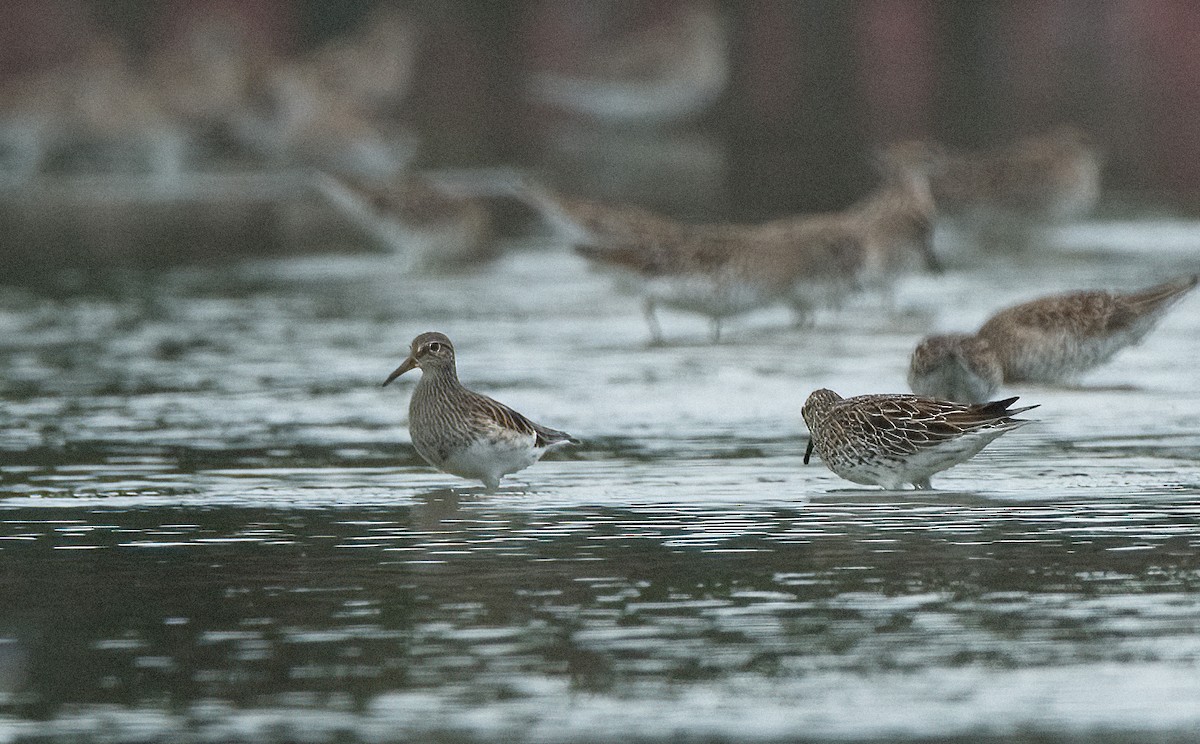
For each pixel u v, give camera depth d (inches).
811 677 366.3
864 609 408.8
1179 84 2014.0
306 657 381.4
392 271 1099.9
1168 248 1142.3
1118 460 563.2
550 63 2234.3
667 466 564.7
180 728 343.3
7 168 1724.9
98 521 500.1
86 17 2316.7
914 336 833.5
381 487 540.1
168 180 1640.0
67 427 638.5
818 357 773.9
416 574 441.7
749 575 436.8
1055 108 1855.3
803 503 510.9
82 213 1390.3
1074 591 420.2
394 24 1925.4
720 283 825.5
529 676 369.1
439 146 1790.1
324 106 1641.2
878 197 986.1
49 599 424.2
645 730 340.5
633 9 2444.6
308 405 679.7
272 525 494.0
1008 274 1043.3
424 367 531.8
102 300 968.9
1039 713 346.3
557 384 713.0
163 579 440.5
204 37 1855.3
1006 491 523.5
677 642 387.9
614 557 454.6
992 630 393.1
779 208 1338.6
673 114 1878.7
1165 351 773.3
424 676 369.4
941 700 353.4
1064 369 684.1
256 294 995.3
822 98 1994.3
